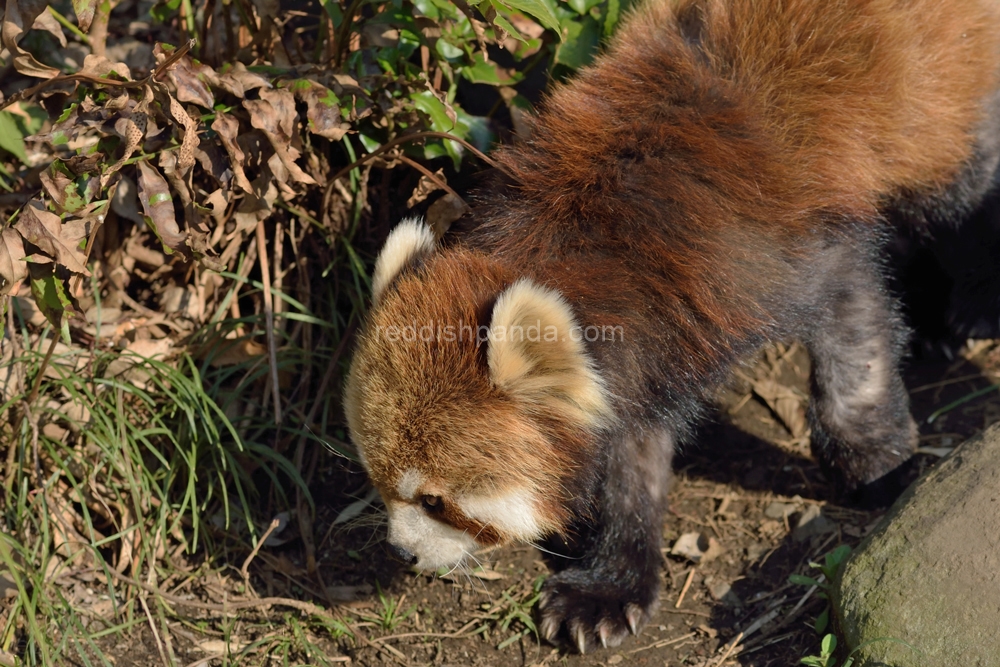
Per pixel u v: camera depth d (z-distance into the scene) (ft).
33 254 12.84
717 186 12.62
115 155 13.71
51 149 17.02
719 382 13.58
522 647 14.08
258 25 16.93
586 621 13.89
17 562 13.88
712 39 13.82
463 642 14.16
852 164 13.58
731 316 12.48
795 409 17.67
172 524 14.94
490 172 14.21
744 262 12.59
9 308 14.93
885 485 15.42
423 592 14.97
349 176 16.83
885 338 14.78
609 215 12.39
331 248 17.12
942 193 15.85
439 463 11.75
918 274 19.04
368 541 15.69
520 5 13.02
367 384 12.09
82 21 12.70
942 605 11.57
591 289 12.01
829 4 13.98
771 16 13.89
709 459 17.06
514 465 11.75
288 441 16.33
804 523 15.52
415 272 12.51
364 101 14.74
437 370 11.68
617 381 12.03
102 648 13.57
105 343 16.25
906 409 15.48
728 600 14.49
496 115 17.26
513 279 12.01
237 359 16.62
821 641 13.06
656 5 14.67
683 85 13.29
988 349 18.86
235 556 15.26
